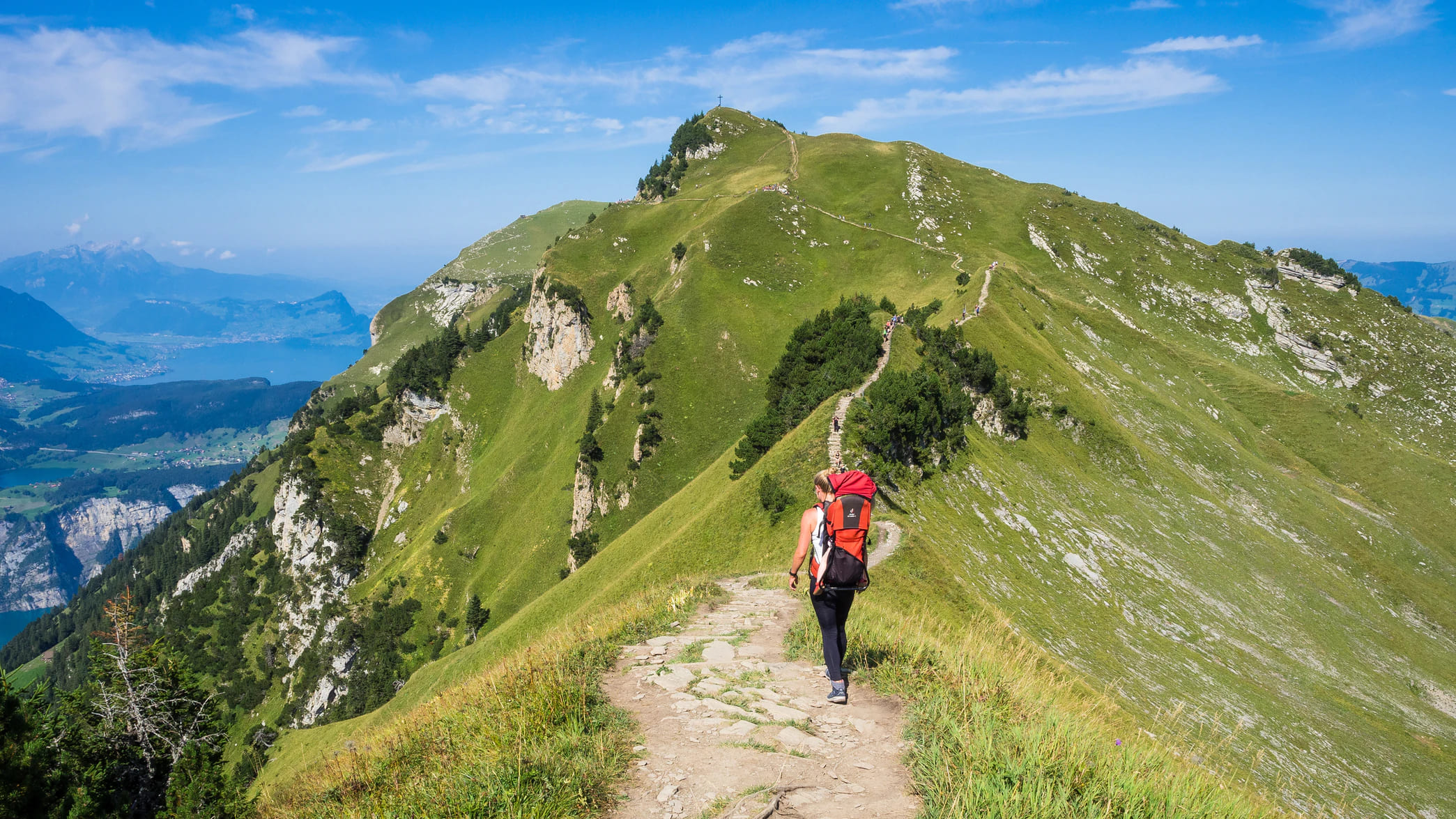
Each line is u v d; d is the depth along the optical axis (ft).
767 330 468.34
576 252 579.89
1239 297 512.22
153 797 83.66
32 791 56.44
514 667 35.17
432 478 558.15
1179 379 391.24
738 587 65.46
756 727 26.84
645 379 438.81
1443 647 242.17
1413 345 475.72
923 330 289.94
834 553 29.76
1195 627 188.14
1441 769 160.25
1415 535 315.99
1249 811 22.68
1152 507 256.93
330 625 472.44
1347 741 160.25
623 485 403.95
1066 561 185.78
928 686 30.25
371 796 25.99
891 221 573.74
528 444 497.87
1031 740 23.53
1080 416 279.69
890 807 20.86
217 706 93.40
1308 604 231.50
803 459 181.16
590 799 21.47
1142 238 563.48
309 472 558.97
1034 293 406.62
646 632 44.83
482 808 21.13
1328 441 385.09
